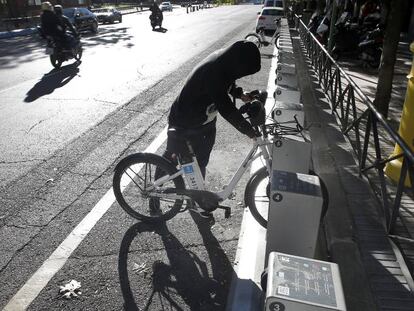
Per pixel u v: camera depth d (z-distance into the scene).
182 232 3.81
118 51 14.66
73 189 4.59
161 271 3.29
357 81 10.01
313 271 2.07
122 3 64.69
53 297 3.01
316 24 17.23
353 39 12.91
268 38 19.52
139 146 5.84
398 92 8.88
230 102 3.18
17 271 3.28
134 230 3.83
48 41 11.28
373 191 4.20
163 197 3.73
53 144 5.87
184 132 3.50
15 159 5.37
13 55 14.49
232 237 3.73
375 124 4.05
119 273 3.26
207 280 3.19
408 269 3.18
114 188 3.87
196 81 3.27
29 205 4.25
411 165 3.17
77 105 7.79
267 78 10.22
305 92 8.62
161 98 8.31
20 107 7.67
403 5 6.25
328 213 3.88
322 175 4.65
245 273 3.24
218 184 4.71
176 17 37.41
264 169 3.55
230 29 24.16
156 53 14.13
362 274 3.13
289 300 1.87
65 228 3.86
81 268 3.31
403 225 3.78
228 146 5.88
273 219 2.76
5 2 32.44
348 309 2.82
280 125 3.49
